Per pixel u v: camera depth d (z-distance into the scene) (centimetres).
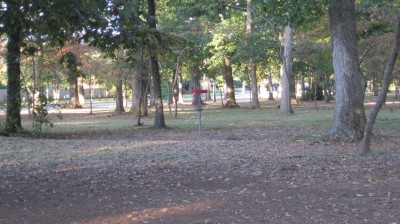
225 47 3497
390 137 1508
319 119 2550
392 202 721
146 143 1535
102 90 8794
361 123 1382
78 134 1980
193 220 639
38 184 892
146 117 3180
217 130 2095
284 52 3241
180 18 3086
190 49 2883
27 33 1233
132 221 639
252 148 1362
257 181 904
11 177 955
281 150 1303
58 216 668
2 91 5194
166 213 678
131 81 3603
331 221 625
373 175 933
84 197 788
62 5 969
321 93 5703
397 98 5259
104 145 1470
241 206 713
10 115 1886
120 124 2547
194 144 1491
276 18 1531
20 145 1452
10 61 1855
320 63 3597
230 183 890
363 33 2559
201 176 957
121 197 787
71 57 1539
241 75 5788
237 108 4181
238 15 3691
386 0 1669
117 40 1121
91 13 1019
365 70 3566
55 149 1367
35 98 2289
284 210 686
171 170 1021
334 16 1371
